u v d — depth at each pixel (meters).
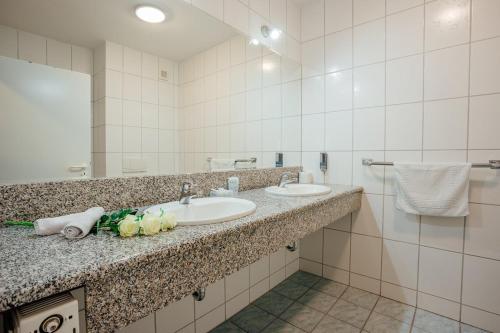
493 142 1.36
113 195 1.00
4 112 0.78
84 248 0.60
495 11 1.34
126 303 0.55
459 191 1.39
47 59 0.87
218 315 1.48
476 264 1.43
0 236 0.68
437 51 1.50
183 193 1.13
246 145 1.71
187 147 1.37
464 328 1.43
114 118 1.06
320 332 1.40
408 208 1.53
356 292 1.81
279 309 1.62
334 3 1.88
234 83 1.61
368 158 1.76
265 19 1.75
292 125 2.03
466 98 1.42
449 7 1.46
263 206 1.10
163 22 1.22
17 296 0.41
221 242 0.75
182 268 0.65
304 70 2.05
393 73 1.64
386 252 1.73
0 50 0.77
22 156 0.82
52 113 0.88
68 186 0.89
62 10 0.91
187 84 1.34
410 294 1.65
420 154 1.57
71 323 0.46
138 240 0.65
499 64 1.33
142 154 1.17
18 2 0.81
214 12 1.41
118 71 1.07
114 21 1.05
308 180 1.94
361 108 1.78
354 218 1.85
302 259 2.14
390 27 1.65
